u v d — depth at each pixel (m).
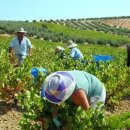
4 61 10.89
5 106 9.54
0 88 9.54
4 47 28.67
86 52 32.38
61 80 5.22
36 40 66.31
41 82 8.78
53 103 5.84
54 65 11.60
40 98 5.99
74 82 5.33
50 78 5.32
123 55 32.59
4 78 9.49
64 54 18.27
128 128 7.96
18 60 14.90
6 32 72.56
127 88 12.71
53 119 5.85
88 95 5.74
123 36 117.50
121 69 12.57
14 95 9.65
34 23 112.94
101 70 11.87
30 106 6.03
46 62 19.11
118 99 11.07
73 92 5.45
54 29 104.44
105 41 83.38
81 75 5.68
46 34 76.56
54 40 74.69
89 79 5.77
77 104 5.66
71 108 5.89
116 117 8.54
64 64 13.63
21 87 9.71
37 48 32.03
